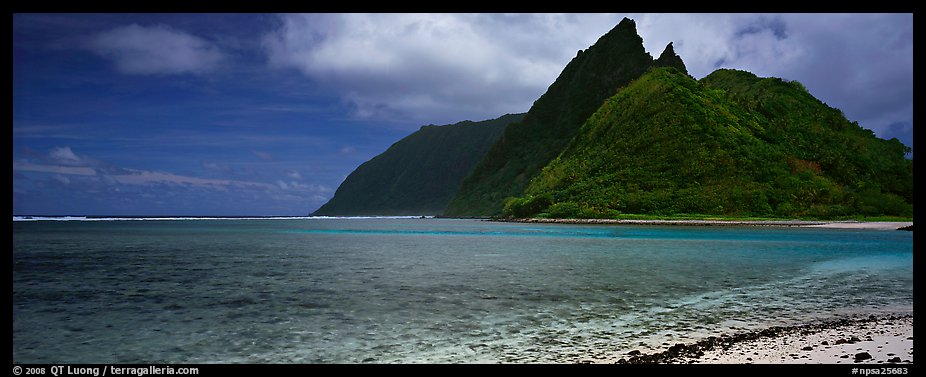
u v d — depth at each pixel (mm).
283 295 18781
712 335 12453
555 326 13641
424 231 89812
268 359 11039
